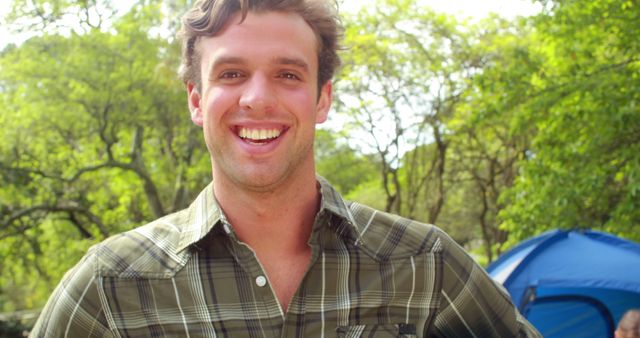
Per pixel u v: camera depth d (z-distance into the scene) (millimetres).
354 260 1605
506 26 15031
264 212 1561
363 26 15180
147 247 1601
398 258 1646
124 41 14008
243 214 1573
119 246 1612
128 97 13812
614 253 6508
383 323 1598
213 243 1573
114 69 13859
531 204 7945
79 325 1569
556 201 7473
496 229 17547
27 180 13523
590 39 7918
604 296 6738
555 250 6707
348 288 1586
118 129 14648
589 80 7465
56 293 1626
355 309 1575
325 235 1609
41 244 15688
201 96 1609
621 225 7355
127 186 16516
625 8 7383
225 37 1524
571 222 7555
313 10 1584
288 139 1525
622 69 7496
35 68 13484
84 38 13703
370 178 19906
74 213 15914
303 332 1532
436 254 1680
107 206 16953
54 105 13672
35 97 13773
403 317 1623
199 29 1544
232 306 1531
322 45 1639
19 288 22484
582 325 6785
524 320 1891
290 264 1599
